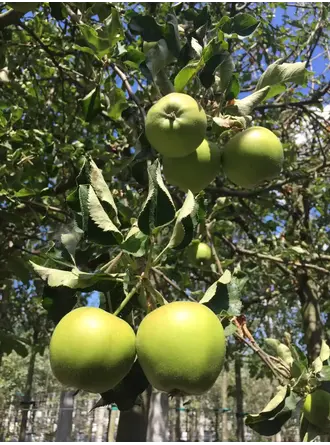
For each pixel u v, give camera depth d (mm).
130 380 1574
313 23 5320
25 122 4438
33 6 2621
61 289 1599
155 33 2150
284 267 6098
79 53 4043
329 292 6773
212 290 1602
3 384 17453
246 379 22172
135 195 3061
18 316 7895
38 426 17219
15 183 3521
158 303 1538
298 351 2029
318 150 6543
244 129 2055
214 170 1991
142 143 2361
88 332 1268
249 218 6207
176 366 1229
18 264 3768
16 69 4418
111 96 2902
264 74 2164
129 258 1506
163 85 2098
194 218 1517
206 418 21688
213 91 2100
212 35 2309
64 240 1604
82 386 1266
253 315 7566
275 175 2020
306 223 6281
